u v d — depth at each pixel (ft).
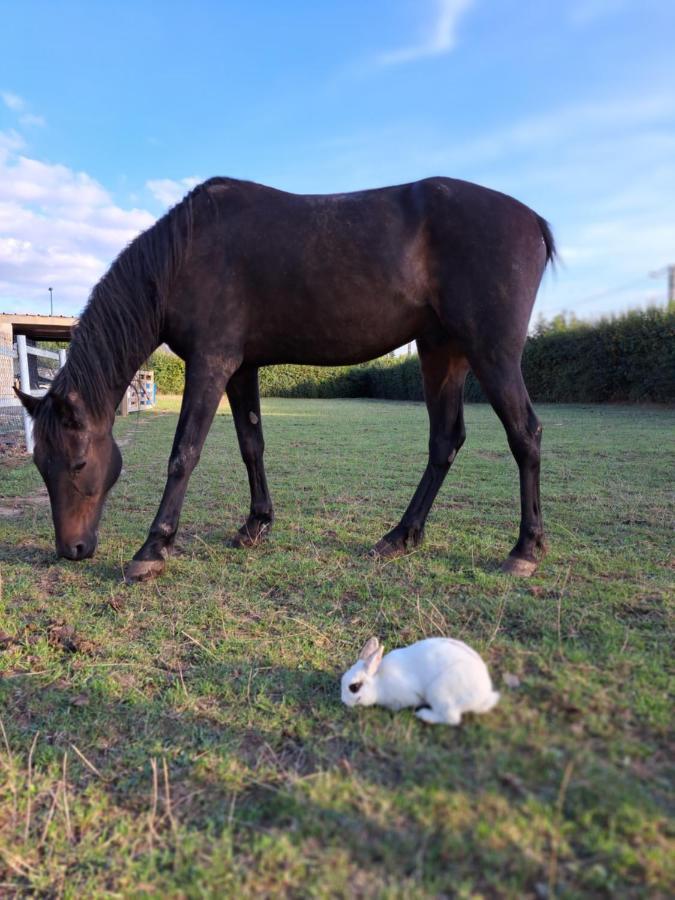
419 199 9.07
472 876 3.69
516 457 9.24
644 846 3.79
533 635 6.88
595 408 49.01
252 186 9.77
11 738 5.51
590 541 10.59
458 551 10.27
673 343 47.57
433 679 5.29
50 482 8.91
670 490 15.10
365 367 99.86
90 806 4.66
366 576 9.16
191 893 3.78
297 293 9.19
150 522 12.93
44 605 8.45
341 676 6.31
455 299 8.91
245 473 19.30
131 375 9.60
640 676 5.79
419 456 23.24
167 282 9.25
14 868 4.12
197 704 5.92
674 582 8.41
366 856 3.91
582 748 4.72
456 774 4.55
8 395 31.63
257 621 7.77
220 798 4.64
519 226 8.98
